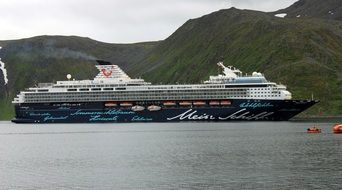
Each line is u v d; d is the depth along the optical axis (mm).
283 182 91562
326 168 105500
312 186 87875
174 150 145125
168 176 100938
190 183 93188
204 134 196000
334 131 199375
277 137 178625
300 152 132625
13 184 97375
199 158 126125
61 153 147250
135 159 127500
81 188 92062
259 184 90500
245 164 113438
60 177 103688
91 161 126562
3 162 129500
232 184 91125
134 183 94812
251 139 172000
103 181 97750
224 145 154500
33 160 132500
